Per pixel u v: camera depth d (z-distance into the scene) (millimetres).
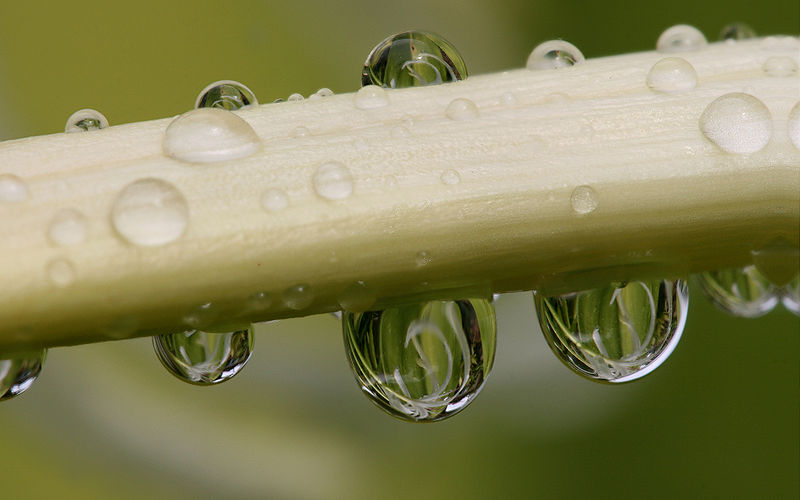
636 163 73
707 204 73
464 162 73
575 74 74
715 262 74
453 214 73
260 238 72
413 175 73
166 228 72
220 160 73
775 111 74
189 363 83
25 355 74
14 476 122
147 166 72
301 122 73
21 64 131
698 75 74
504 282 74
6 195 72
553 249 73
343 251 72
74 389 127
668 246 74
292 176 72
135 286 72
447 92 74
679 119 74
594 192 73
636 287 75
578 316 75
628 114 74
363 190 73
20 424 124
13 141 72
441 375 76
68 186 72
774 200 73
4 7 131
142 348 131
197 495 130
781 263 74
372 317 77
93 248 72
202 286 72
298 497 133
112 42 134
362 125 73
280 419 134
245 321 73
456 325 76
